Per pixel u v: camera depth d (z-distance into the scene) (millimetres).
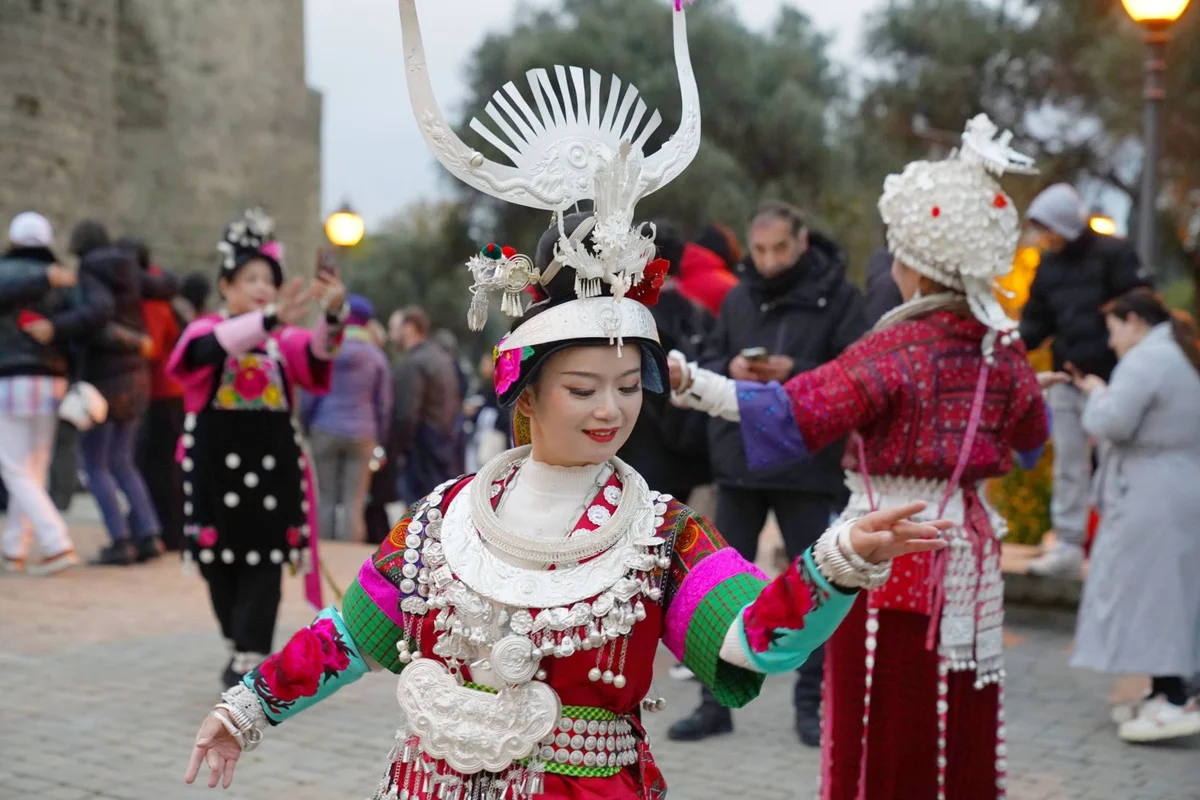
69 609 6934
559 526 2117
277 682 2180
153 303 8852
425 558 2115
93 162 16922
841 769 3238
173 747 4664
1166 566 4980
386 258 37812
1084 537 6984
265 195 21094
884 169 31188
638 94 2209
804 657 1953
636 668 2057
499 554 2086
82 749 4613
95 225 8211
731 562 2061
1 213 15133
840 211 30234
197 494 5297
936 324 3223
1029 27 28938
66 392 7875
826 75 33469
